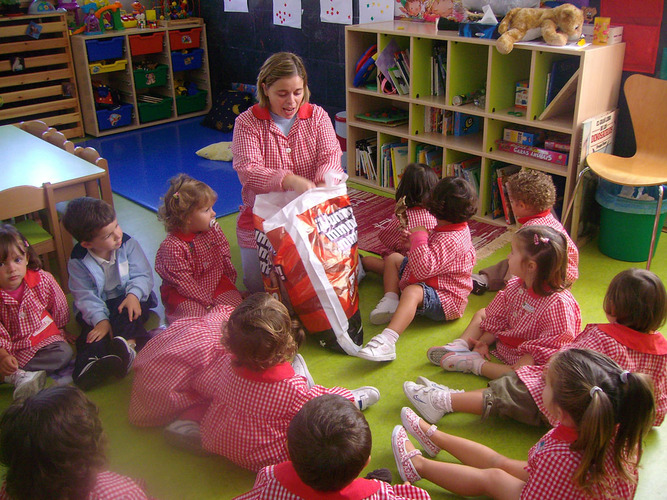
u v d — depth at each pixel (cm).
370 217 328
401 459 161
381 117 364
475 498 157
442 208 221
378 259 270
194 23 523
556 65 287
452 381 203
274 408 158
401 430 168
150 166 418
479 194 325
